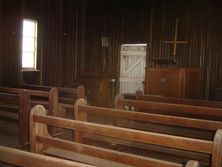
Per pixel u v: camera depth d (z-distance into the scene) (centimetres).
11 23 685
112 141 328
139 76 856
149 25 820
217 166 209
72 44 884
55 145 278
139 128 384
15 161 191
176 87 629
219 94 685
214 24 737
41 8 772
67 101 613
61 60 848
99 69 902
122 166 249
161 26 803
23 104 448
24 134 452
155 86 659
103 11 884
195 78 680
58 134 496
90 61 915
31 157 184
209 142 212
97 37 900
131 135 242
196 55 760
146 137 235
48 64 804
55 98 485
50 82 812
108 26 880
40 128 294
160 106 374
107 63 891
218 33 732
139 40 837
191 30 765
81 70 912
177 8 781
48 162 178
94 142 347
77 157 273
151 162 224
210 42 743
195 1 758
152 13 814
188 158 292
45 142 284
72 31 880
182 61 778
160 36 805
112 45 880
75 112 340
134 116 315
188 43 769
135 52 859
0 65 666
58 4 826
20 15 701
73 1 875
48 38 800
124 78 876
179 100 445
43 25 782
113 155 246
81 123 266
